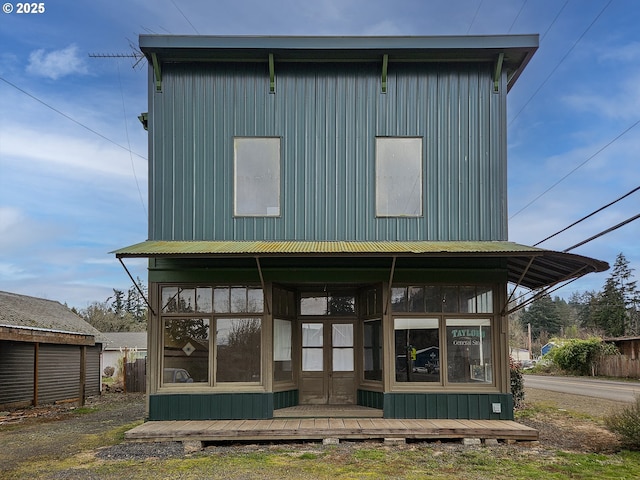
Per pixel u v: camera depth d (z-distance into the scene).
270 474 7.61
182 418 10.61
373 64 11.52
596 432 11.02
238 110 11.41
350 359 12.03
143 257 9.44
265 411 10.66
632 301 56.69
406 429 9.62
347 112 11.46
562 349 36.34
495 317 10.97
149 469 7.92
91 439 10.51
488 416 10.66
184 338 10.91
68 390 19.66
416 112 11.45
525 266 11.39
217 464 8.17
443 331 10.97
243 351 10.89
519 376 15.12
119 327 56.28
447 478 7.41
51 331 15.75
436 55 11.34
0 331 13.94
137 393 23.06
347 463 8.22
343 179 11.34
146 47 11.00
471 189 11.30
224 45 11.02
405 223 11.24
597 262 9.58
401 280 11.02
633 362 31.03
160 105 11.40
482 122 11.41
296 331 12.05
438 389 10.78
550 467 7.99
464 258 11.05
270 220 11.23
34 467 8.20
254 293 11.03
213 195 11.26
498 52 11.22
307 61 11.48
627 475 7.55
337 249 9.74
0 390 15.75
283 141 11.39
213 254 9.33
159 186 11.27
